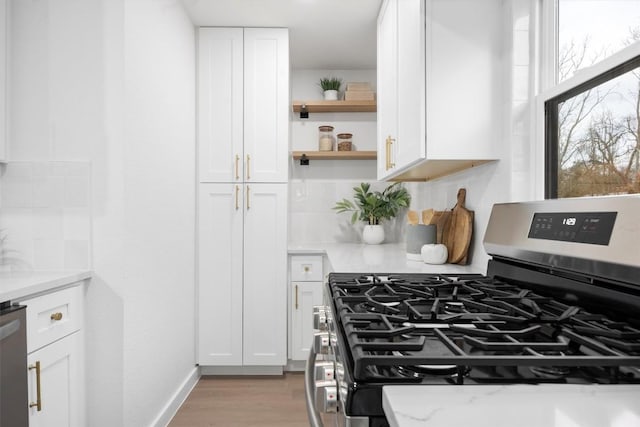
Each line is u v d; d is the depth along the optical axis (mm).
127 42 1697
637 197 786
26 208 1669
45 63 1674
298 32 2752
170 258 2215
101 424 1651
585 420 436
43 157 1674
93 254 1673
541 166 1374
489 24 1498
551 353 649
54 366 1443
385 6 2234
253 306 2734
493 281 1266
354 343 629
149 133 1924
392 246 2945
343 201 3297
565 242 954
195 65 2705
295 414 2227
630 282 767
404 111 1775
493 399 494
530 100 1423
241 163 2730
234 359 2725
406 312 929
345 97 3141
